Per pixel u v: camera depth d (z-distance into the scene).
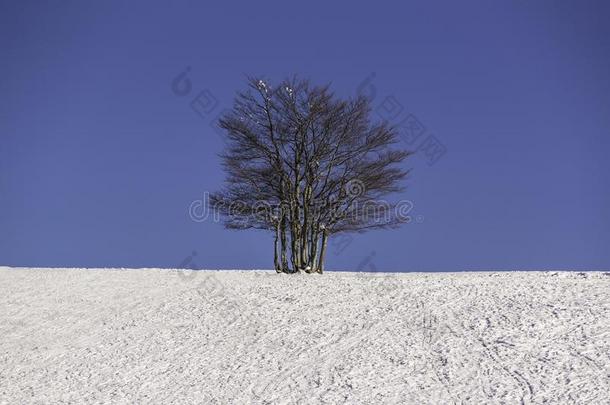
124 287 29.12
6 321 25.47
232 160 32.41
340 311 24.08
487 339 20.61
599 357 18.97
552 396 16.86
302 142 31.98
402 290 26.08
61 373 20.48
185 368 20.19
